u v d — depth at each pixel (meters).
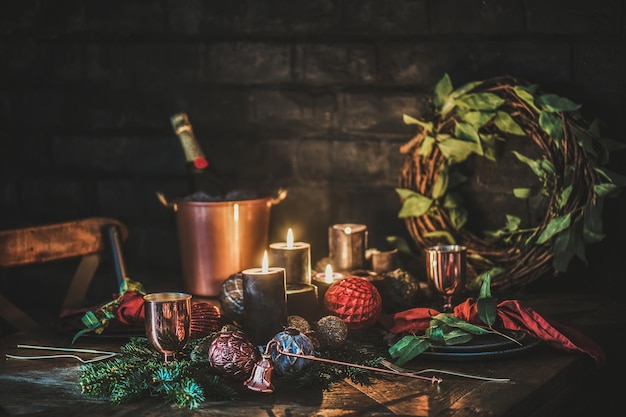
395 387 1.42
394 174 2.22
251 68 2.30
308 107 2.27
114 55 2.43
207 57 2.34
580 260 2.08
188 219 2.01
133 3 2.39
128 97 2.43
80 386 1.43
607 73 2.03
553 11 2.05
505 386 1.42
